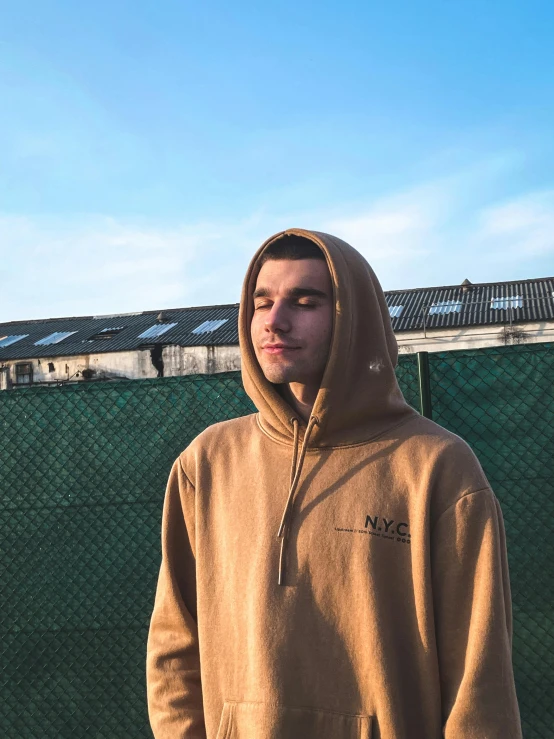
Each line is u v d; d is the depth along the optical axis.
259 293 1.36
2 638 3.23
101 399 3.31
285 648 1.22
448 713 1.18
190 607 1.48
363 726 1.17
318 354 1.32
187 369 17.02
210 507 1.44
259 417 1.49
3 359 17.73
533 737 2.82
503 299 17.75
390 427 1.33
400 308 18.08
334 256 1.32
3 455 3.34
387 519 1.24
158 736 1.39
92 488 3.27
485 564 1.20
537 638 2.86
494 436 2.97
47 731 3.14
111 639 3.17
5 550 3.28
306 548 1.26
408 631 1.22
